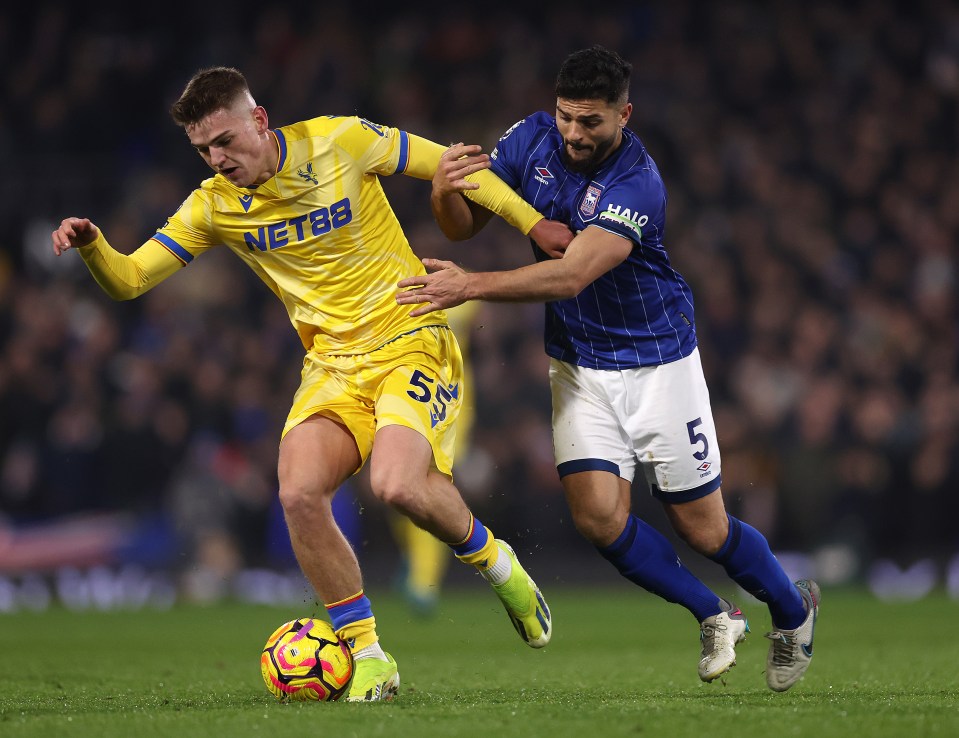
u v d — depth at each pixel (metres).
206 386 47.47
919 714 14.43
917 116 59.66
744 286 53.00
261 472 46.97
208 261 52.50
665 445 17.42
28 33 62.97
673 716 14.33
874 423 46.47
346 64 59.56
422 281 16.17
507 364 47.53
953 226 56.03
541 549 49.09
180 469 46.91
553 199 17.69
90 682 20.20
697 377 17.69
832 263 53.50
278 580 47.03
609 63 16.50
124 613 40.53
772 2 63.06
